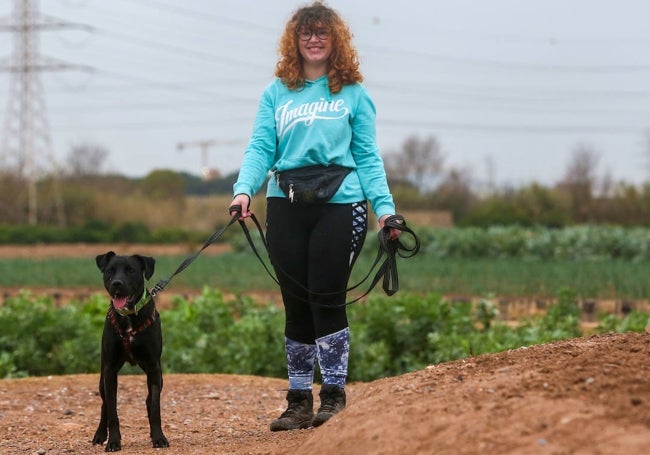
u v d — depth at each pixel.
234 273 32.88
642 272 30.25
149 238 64.06
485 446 5.44
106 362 8.59
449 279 29.20
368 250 41.59
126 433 9.75
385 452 5.75
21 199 68.81
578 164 68.88
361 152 8.68
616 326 16.86
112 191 78.12
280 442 7.73
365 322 16.70
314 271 8.45
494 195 72.94
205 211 73.75
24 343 15.94
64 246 60.38
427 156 92.44
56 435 9.78
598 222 65.88
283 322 15.79
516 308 24.61
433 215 73.31
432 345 15.55
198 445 8.53
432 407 6.13
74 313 16.92
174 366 14.95
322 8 8.59
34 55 69.44
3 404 11.42
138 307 8.44
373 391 7.01
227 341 15.66
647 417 5.38
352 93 8.65
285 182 8.43
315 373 14.56
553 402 5.81
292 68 8.63
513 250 41.72
